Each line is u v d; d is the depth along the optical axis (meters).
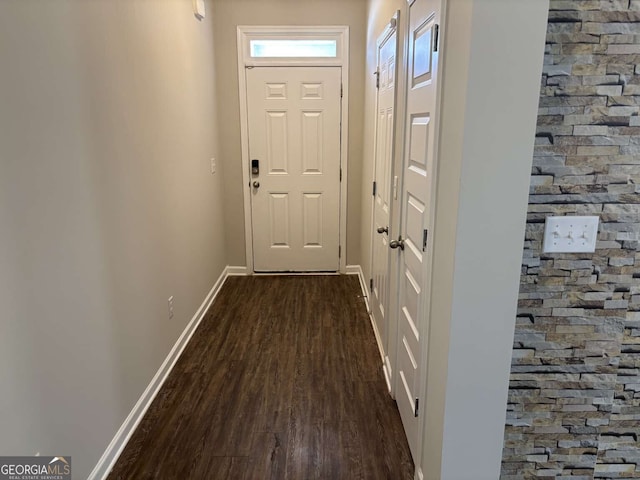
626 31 1.17
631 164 1.24
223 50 3.92
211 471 1.86
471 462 1.38
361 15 3.88
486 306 1.25
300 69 3.99
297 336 3.11
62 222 1.53
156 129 2.44
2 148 1.25
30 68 1.37
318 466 1.89
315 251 4.41
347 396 2.39
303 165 4.20
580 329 1.34
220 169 4.11
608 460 1.46
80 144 1.65
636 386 1.39
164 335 2.57
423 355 1.63
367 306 3.61
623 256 1.29
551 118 1.22
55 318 1.50
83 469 1.67
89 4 1.72
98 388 1.79
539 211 1.27
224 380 2.55
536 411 1.41
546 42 1.18
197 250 3.29
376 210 3.11
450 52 1.30
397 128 2.27
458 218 1.20
